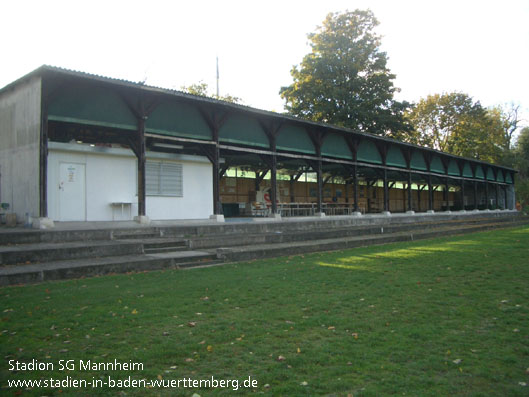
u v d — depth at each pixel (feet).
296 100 115.65
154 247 35.42
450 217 95.09
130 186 47.42
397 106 117.39
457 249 41.63
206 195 54.80
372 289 23.85
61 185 42.14
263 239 42.52
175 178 51.62
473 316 18.66
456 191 134.31
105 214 45.16
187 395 11.30
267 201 80.28
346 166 74.02
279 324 17.38
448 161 102.63
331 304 20.61
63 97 38.70
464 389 11.87
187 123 48.85
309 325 17.24
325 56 113.19
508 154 165.17
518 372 13.05
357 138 73.97
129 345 14.76
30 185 37.70
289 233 47.37
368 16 117.91
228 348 14.60
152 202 49.32
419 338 15.90
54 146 41.24
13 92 40.73
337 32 116.78
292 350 14.49
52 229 35.91
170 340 15.25
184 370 12.86
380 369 13.08
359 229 53.93
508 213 127.34
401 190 114.21
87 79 37.70
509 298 21.84
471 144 146.72
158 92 43.29
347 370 12.94
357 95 116.06
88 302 20.02
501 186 140.77
